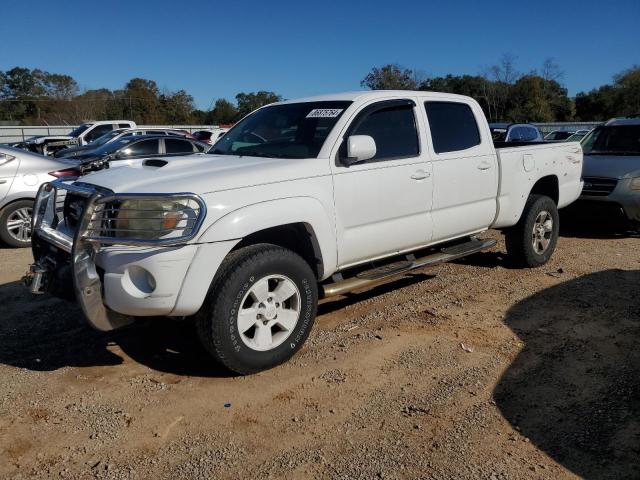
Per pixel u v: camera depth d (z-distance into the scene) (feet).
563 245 26.68
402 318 16.99
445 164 17.54
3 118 193.88
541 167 21.44
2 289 20.22
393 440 10.82
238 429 11.22
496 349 14.73
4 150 27.63
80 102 183.42
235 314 12.55
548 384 12.89
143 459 10.32
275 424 11.37
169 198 11.80
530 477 9.72
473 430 11.12
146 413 11.81
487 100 164.04
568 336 15.51
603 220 28.53
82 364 14.14
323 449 10.57
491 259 23.61
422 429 11.17
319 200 14.14
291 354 13.84
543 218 21.98
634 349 14.65
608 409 11.80
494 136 49.73
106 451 10.57
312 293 13.96
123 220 12.06
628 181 27.45
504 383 12.95
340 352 14.62
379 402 12.17
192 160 14.96
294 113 16.83
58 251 14.01
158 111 193.67
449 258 18.22
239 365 12.86
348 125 15.34
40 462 10.27
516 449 10.50
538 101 160.04
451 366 13.79
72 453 10.52
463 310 17.61
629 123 31.35
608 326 16.17
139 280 11.97
